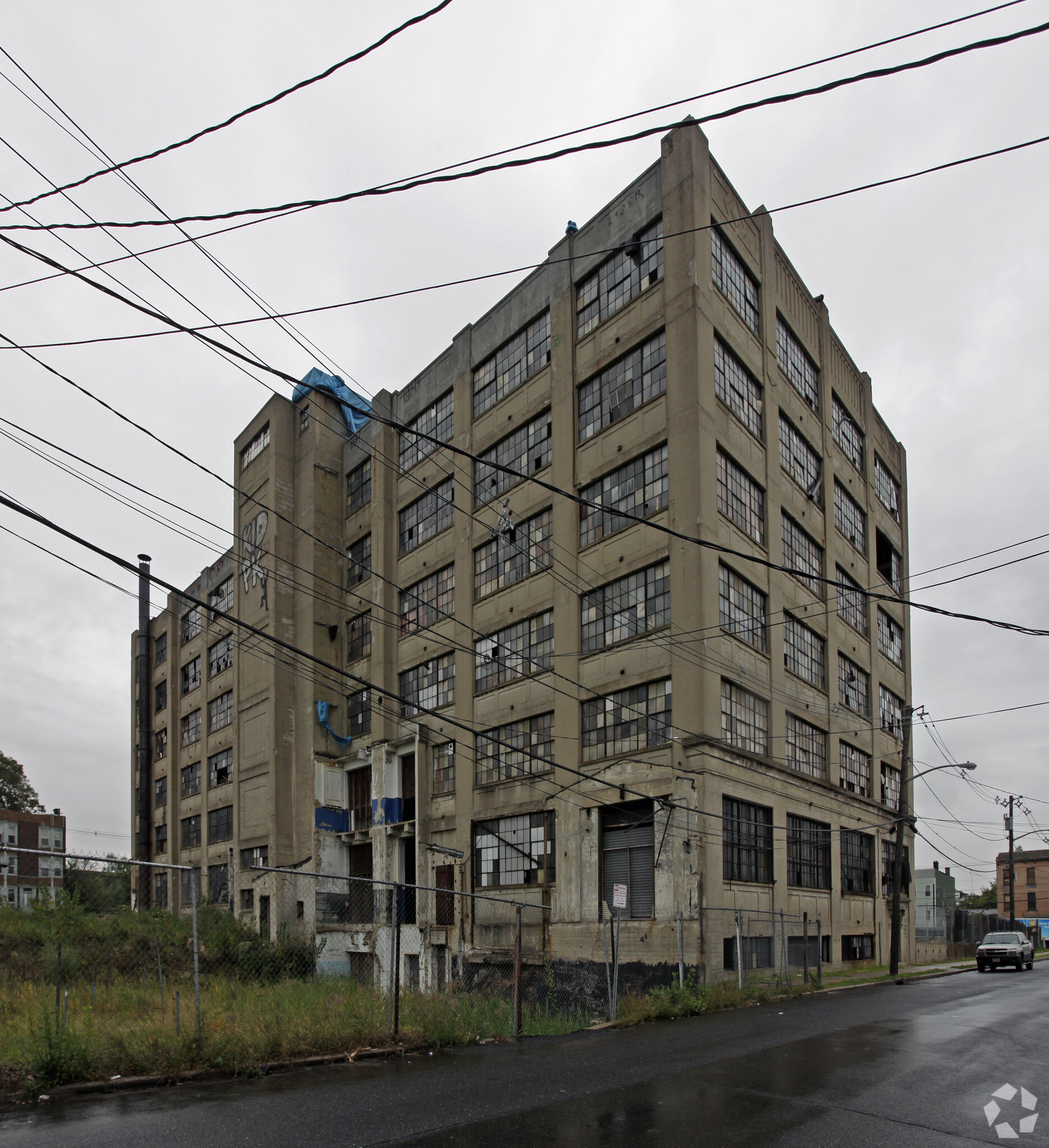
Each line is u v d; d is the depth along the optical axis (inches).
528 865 1159.0
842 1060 455.2
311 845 1561.3
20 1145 294.2
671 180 1090.7
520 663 1231.5
